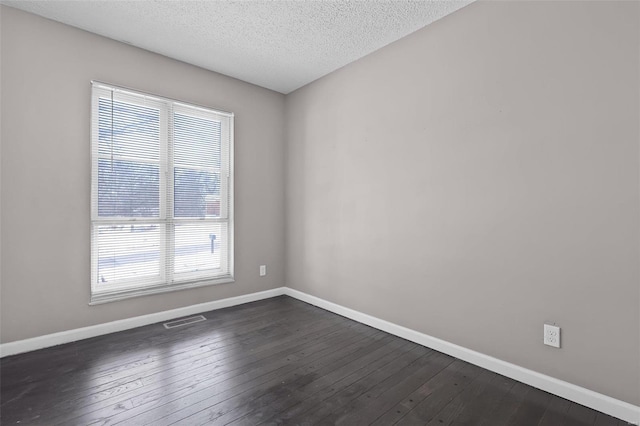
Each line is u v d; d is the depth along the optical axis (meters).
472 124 2.26
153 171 3.03
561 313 1.86
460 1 2.24
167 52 2.99
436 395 1.87
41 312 2.45
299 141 3.84
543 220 1.93
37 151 2.43
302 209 3.81
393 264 2.81
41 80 2.44
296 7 2.33
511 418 1.67
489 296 2.18
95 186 2.71
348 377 2.07
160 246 3.08
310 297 3.68
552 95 1.88
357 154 3.14
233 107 3.56
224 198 3.55
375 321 2.95
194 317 3.17
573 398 1.80
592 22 1.74
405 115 2.71
